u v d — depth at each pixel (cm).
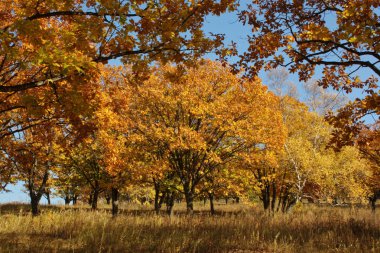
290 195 2653
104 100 995
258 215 1338
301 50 846
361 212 1529
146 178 2019
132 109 1702
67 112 622
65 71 489
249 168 2059
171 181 2097
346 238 830
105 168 1870
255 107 1736
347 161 2402
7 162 1564
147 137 1706
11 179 2020
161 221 1098
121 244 751
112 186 1928
